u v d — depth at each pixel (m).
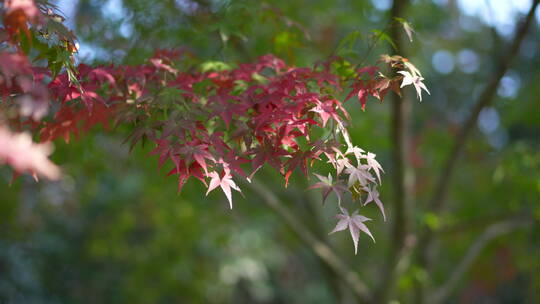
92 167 4.30
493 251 5.30
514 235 4.96
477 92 6.68
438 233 4.00
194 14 3.07
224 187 1.50
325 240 4.69
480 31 5.82
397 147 3.40
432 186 5.63
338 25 4.57
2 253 6.74
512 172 4.02
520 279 8.03
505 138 7.18
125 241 6.83
